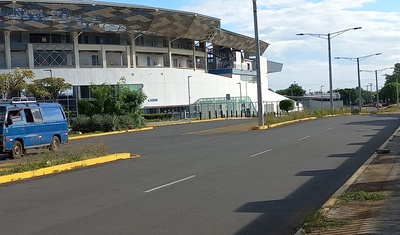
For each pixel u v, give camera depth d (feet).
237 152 66.39
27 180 47.14
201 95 273.33
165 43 284.82
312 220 25.59
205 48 322.55
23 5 210.59
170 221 27.94
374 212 26.94
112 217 29.40
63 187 42.14
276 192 36.45
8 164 60.18
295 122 146.41
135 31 255.29
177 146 80.38
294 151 65.41
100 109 149.89
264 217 28.55
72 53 239.91
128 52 259.19
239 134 104.17
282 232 25.17
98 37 253.65
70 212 31.30
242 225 26.71
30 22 217.97
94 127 142.20
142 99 154.92
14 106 70.49
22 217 30.25
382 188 34.68
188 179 43.98
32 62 229.25
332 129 109.81
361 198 30.99
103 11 230.07
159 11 246.27
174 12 254.27
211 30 295.07
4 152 67.51
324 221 25.36
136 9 239.09
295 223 26.99
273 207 31.24
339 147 69.31
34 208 33.09
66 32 237.25
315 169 48.16
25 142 70.95
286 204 32.12
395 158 52.06
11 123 68.59
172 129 143.64
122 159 62.95
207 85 278.46
